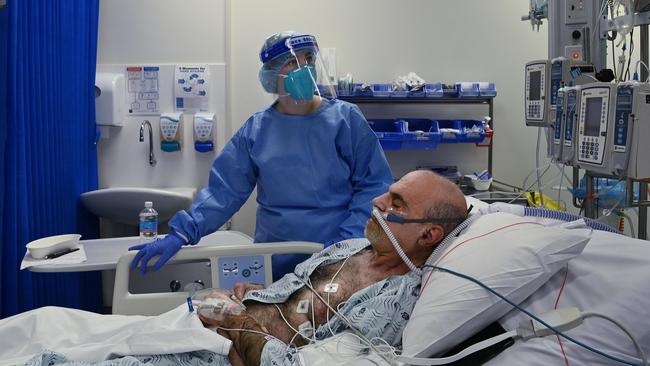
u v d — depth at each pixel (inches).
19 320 54.5
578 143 82.8
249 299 59.1
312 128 79.8
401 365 45.9
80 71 114.2
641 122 70.2
